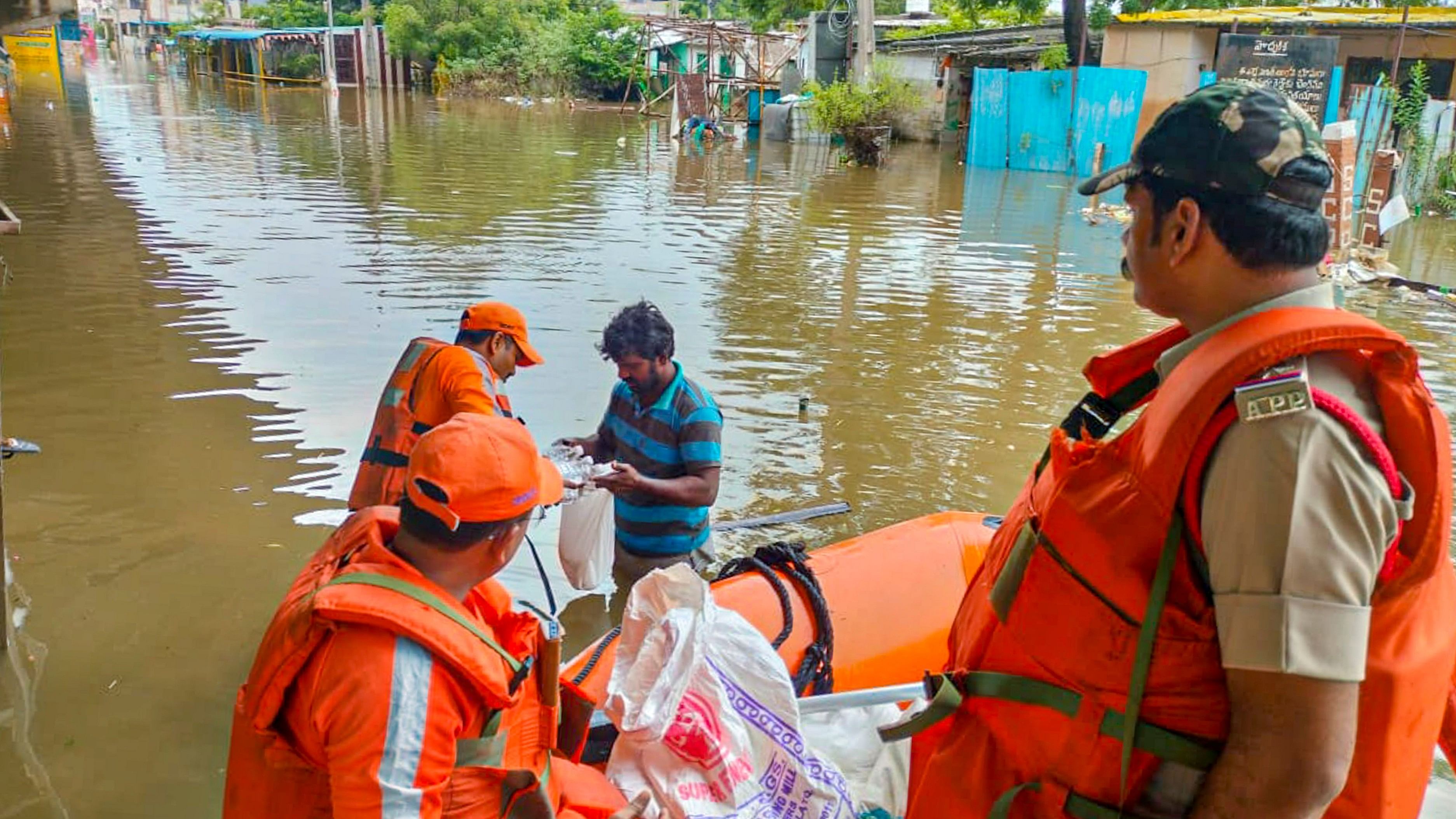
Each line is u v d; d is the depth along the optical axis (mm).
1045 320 8633
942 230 13250
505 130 26484
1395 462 1268
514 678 1748
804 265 10688
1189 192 1350
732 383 6719
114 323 7543
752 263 10695
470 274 9633
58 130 21188
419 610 1579
